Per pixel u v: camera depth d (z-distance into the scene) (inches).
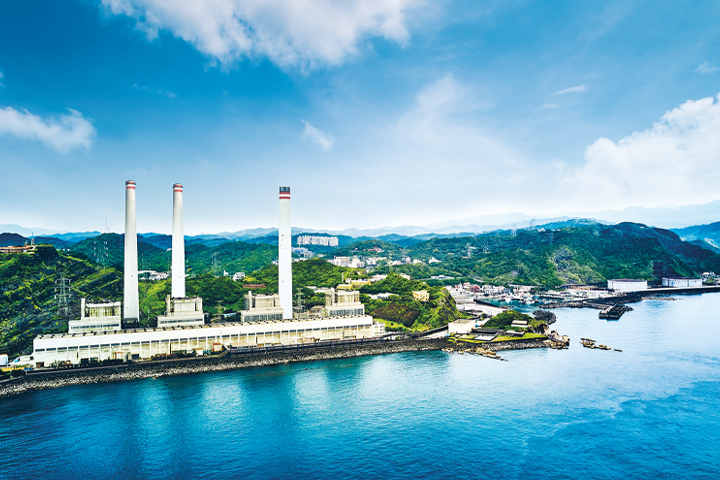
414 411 6565.0
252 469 5039.4
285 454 5344.5
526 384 7672.2
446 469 5064.0
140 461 5167.3
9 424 6082.7
